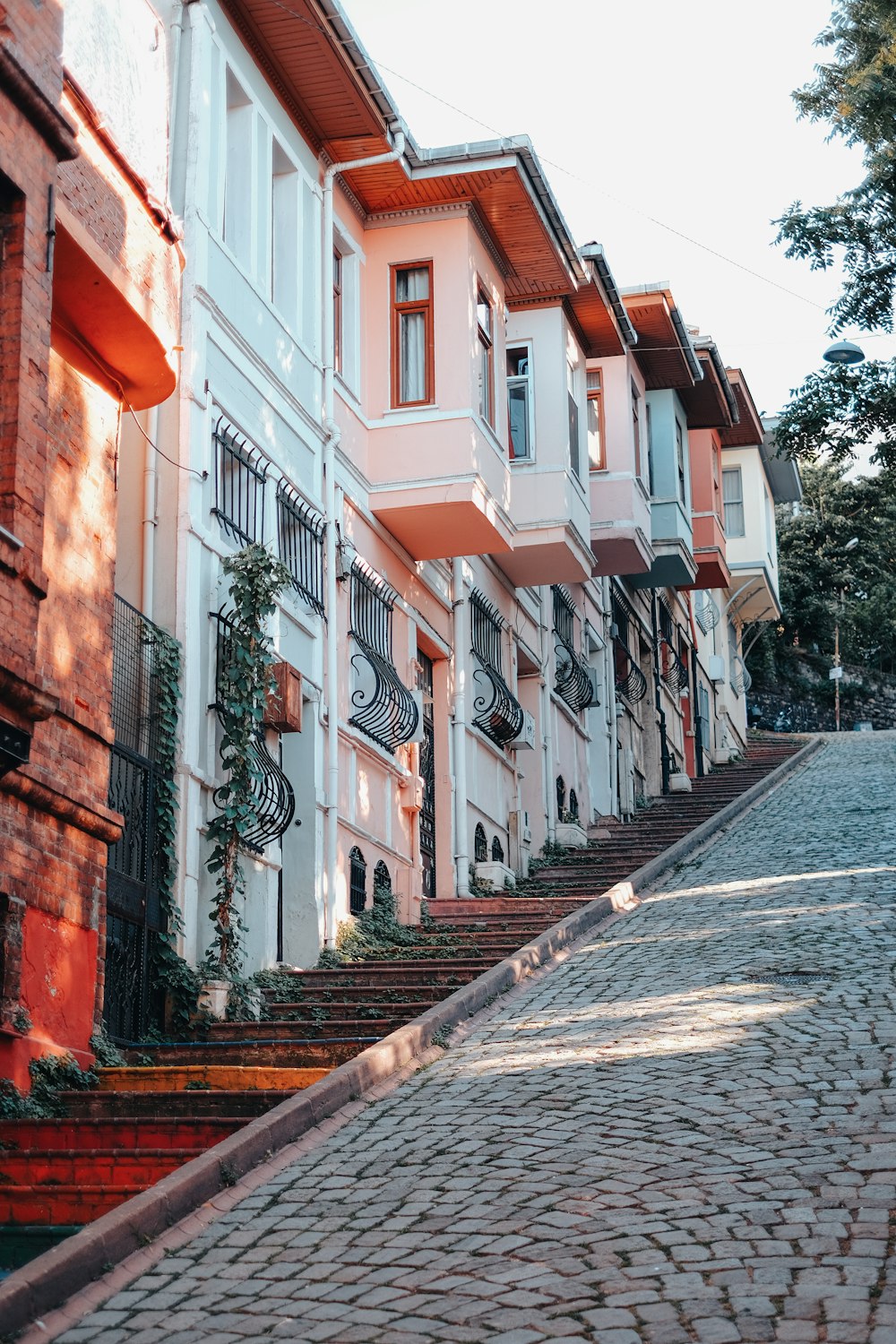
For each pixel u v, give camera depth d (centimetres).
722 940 1468
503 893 2094
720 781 3484
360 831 1725
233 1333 659
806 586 5994
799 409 2391
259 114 1641
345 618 1734
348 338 1869
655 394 3080
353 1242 755
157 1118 967
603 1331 628
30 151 1031
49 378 1162
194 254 1455
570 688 2664
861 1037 1059
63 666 1134
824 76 2267
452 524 1886
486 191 1892
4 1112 991
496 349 2025
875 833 2192
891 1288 652
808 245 2308
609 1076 1010
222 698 1398
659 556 3094
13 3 1005
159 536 1388
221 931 1323
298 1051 1178
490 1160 857
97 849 1153
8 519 981
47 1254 726
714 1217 743
